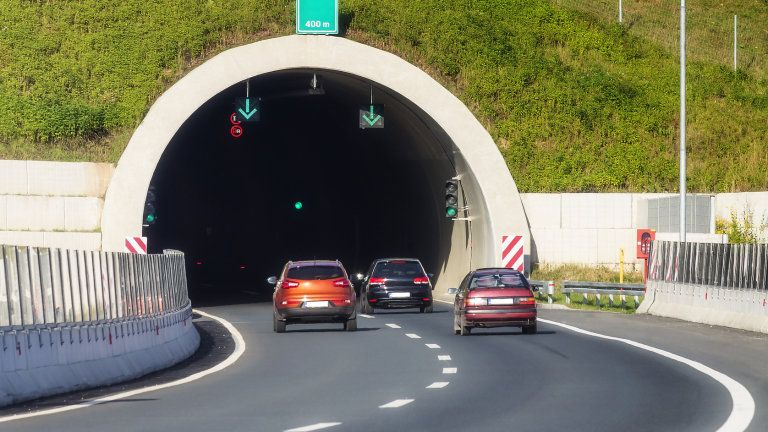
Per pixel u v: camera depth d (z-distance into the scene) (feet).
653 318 125.70
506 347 89.04
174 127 167.73
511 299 101.60
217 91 171.12
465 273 185.26
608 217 178.29
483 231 178.09
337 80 183.42
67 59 182.91
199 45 183.42
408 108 181.16
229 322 126.62
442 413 50.57
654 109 197.77
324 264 110.73
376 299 142.00
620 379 64.54
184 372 73.20
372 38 188.75
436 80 189.06
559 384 62.49
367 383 64.28
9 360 55.31
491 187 176.14
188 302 100.83
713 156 191.01
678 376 65.77
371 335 105.09
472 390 60.08
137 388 62.59
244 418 48.98
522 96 192.24
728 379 63.77
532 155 185.16
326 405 53.88
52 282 62.03
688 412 49.98
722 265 114.21
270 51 173.68
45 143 170.50
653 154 189.16
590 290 150.71
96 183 164.55
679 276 128.06
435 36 194.70
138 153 164.76
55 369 59.72
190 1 191.21
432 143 186.29
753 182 183.93
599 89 197.47
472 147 177.27
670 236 152.76
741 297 108.47
